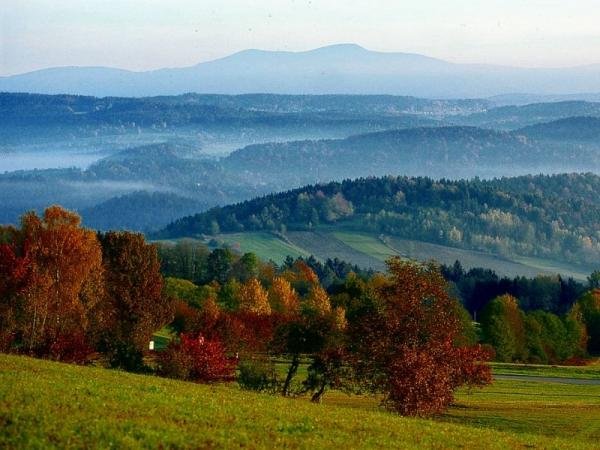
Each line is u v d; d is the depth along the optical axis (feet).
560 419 245.65
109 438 105.70
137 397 139.13
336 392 273.75
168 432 112.68
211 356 232.94
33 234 289.33
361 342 211.61
